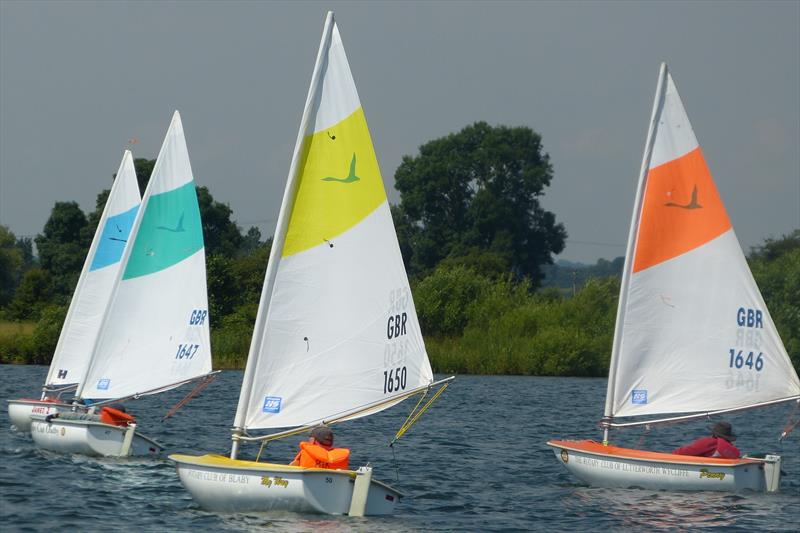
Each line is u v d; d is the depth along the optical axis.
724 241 83.06
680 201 83.31
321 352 68.81
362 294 69.75
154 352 101.19
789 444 128.00
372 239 70.12
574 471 85.19
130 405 163.75
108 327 100.69
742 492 80.75
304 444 67.69
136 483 80.12
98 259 114.44
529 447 116.44
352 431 131.38
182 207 103.00
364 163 70.19
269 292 68.19
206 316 102.38
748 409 82.44
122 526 64.31
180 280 102.38
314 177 69.25
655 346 83.00
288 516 66.31
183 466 68.94
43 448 97.94
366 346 69.50
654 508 75.00
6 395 162.25
